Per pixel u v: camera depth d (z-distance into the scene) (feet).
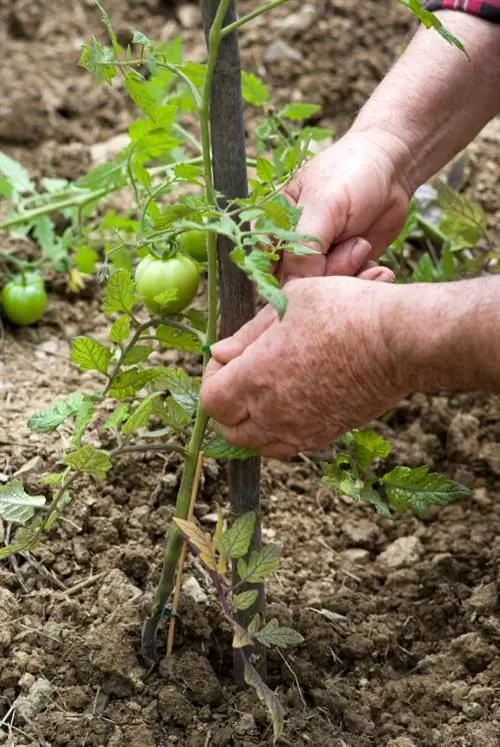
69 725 7.65
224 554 6.94
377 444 7.58
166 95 10.48
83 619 8.31
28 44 14.37
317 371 6.61
